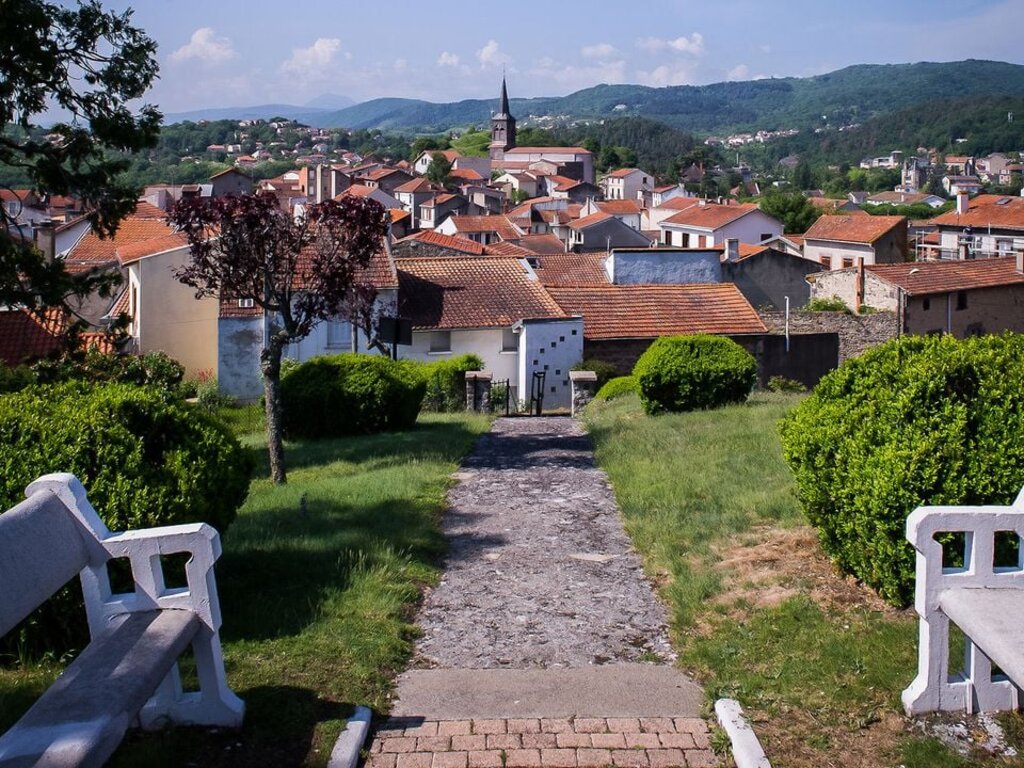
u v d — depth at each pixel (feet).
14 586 12.99
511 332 107.14
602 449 46.98
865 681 17.28
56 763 11.12
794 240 246.68
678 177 588.09
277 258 43.32
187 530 15.66
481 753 15.58
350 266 43.91
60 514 14.97
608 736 16.14
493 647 20.81
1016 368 21.59
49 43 54.19
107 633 14.73
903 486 20.06
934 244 261.03
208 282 43.57
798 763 14.75
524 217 344.90
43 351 91.35
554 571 26.43
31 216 164.45
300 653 19.27
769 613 21.13
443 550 28.78
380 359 63.52
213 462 23.57
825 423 23.45
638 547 28.25
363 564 25.25
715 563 25.54
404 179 419.33
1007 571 15.98
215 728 15.89
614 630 21.76
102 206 59.41
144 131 58.65
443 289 110.93
